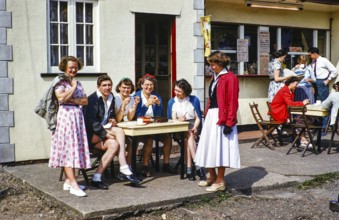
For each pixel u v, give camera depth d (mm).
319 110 8820
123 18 8625
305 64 11492
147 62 9898
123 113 6723
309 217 5605
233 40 11195
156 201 5664
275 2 11094
